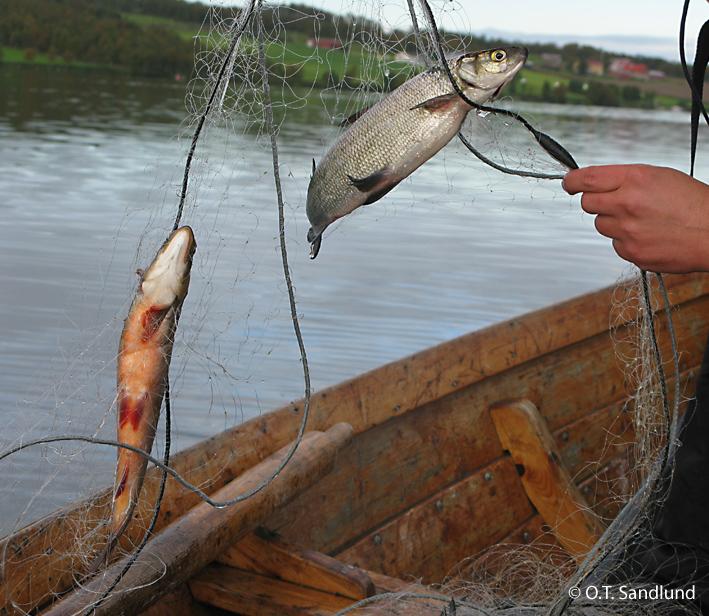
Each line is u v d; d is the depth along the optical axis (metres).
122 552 1.94
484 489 3.27
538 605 1.95
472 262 8.15
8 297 5.82
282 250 1.37
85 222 8.51
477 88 1.34
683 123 29.66
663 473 1.78
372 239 8.70
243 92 1.77
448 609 1.84
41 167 11.73
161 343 1.36
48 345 4.89
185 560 1.91
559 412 3.76
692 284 4.12
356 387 2.84
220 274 6.08
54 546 1.87
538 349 3.58
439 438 3.16
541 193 10.95
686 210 1.27
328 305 6.29
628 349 3.98
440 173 8.85
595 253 8.95
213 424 4.12
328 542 2.71
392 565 2.91
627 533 1.71
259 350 5.11
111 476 2.44
